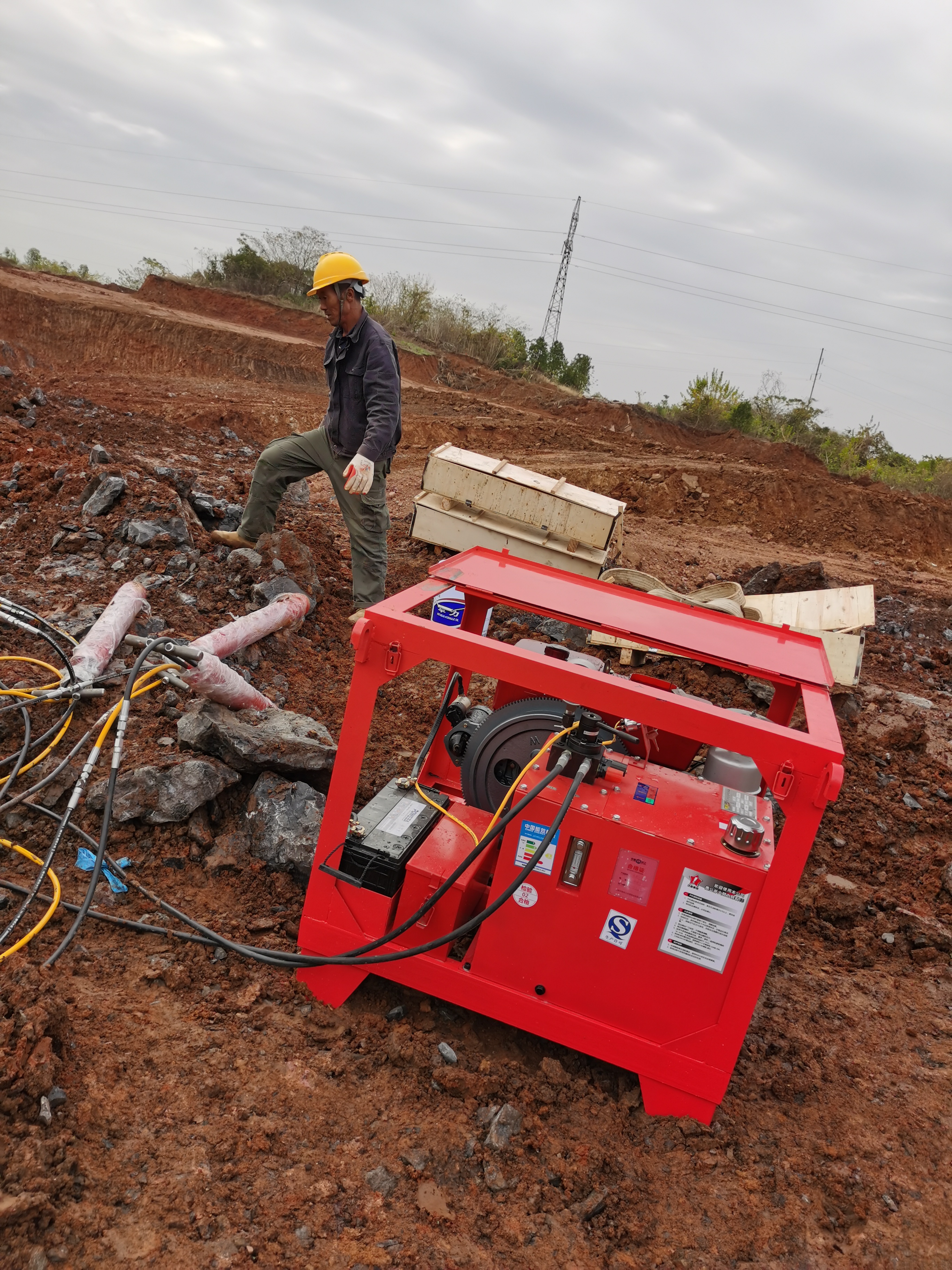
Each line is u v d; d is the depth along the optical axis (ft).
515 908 8.66
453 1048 9.38
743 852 7.86
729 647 9.87
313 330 93.15
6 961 8.65
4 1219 6.25
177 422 45.16
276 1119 8.07
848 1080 9.95
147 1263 6.49
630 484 51.37
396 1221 7.34
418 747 15.61
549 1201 7.84
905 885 14.85
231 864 11.30
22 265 93.09
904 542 51.42
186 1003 9.27
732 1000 8.17
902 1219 8.09
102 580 18.01
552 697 9.48
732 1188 8.23
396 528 30.35
